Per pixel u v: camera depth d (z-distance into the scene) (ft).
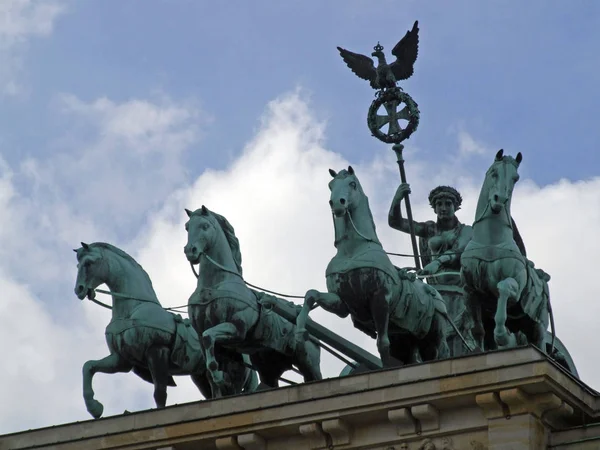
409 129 427.74
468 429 362.53
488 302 383.45
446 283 429.38
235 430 375.66
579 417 366.63
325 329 408.67
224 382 399.85
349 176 393.29
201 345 400.26
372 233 393.29
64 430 390.01
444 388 361.71
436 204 441.27
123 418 386.73
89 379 410.72
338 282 390.01
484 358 362.53
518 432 358.02
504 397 357.61
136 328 409.28
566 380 361.10
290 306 405.39
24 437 391.65
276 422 372.58
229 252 406.41
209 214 405.39
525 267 381.40
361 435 369.91
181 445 379.96
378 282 387.55
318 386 374.02
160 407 388.98
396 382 367.04
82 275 411.95
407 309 392.68
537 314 383.45
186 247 401.08
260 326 404.16
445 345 400.67
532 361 356.79
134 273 415.23
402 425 366.63
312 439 372.17
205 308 401.29
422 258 444.14
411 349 399.03
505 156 385.09
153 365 408.67
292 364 409.90
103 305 418.51
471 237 419.95
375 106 429.38
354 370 417.08
